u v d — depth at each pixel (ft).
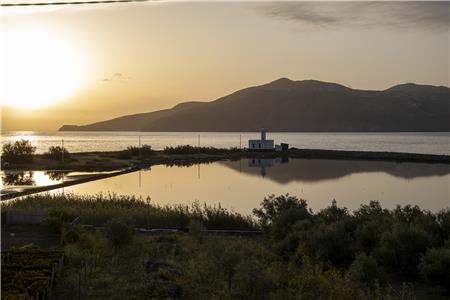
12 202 131.75
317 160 362.33
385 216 92.12
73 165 274.77
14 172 251.80
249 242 89.51
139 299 58.75
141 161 321.73
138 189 194.39
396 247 72.54
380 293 60.75
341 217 95.20
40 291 56.44
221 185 209.46
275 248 83.15
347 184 214.07
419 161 351.25
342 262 74.95
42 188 184.96
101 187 200.75
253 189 195.83
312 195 179.83
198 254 78.43
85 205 122.62
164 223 107.24
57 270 67.15
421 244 71.67
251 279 60.54
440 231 81.66
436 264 65.00
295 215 94.07
